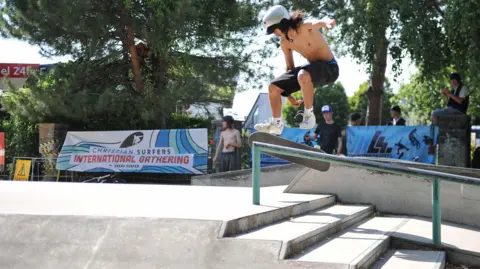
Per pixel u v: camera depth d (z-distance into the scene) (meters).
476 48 10.36
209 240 3.29
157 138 11.09
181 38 12.96
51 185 6.56
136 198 4.90
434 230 4.75
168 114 13.38
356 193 6.63
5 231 3.67
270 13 5.12
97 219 3.62
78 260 3.40
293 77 5.25
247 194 5.50
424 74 11.88
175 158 10.84
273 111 5.39
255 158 4.46
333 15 13.89
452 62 11.82
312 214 4.88
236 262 3.15
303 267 3.05
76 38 13.09
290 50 5.46
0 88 15.66
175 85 13.15
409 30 11.12
